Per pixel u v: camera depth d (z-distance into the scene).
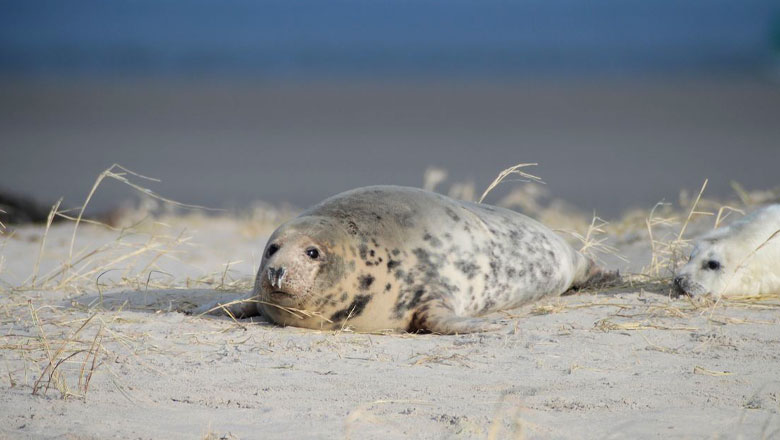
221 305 24.97
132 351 20.97
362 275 23.62
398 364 20.06
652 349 21.27
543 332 22.81
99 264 34.91
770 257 26.91
